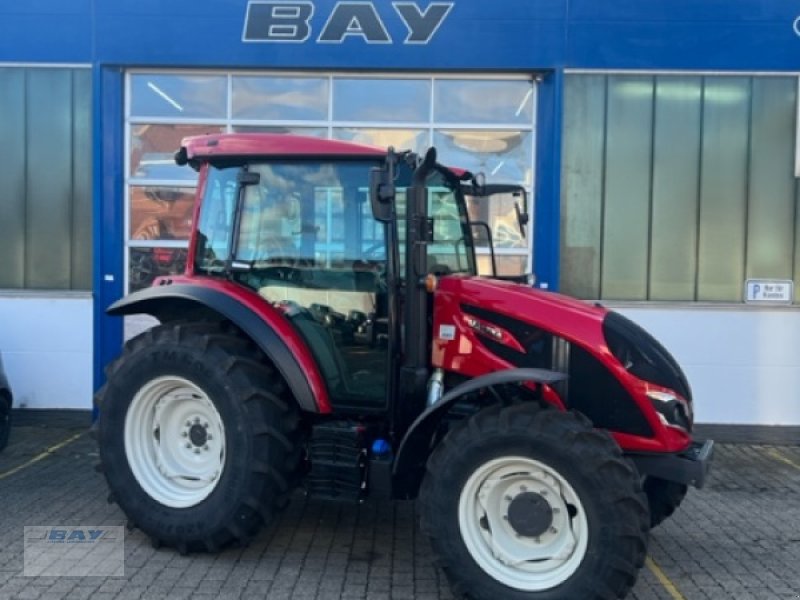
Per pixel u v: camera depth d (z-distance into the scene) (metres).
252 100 8.22
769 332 8.02
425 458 4.15
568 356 4.20
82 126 8.20
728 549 4.73
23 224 8.26
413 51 7.88
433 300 4.40
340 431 4.30
